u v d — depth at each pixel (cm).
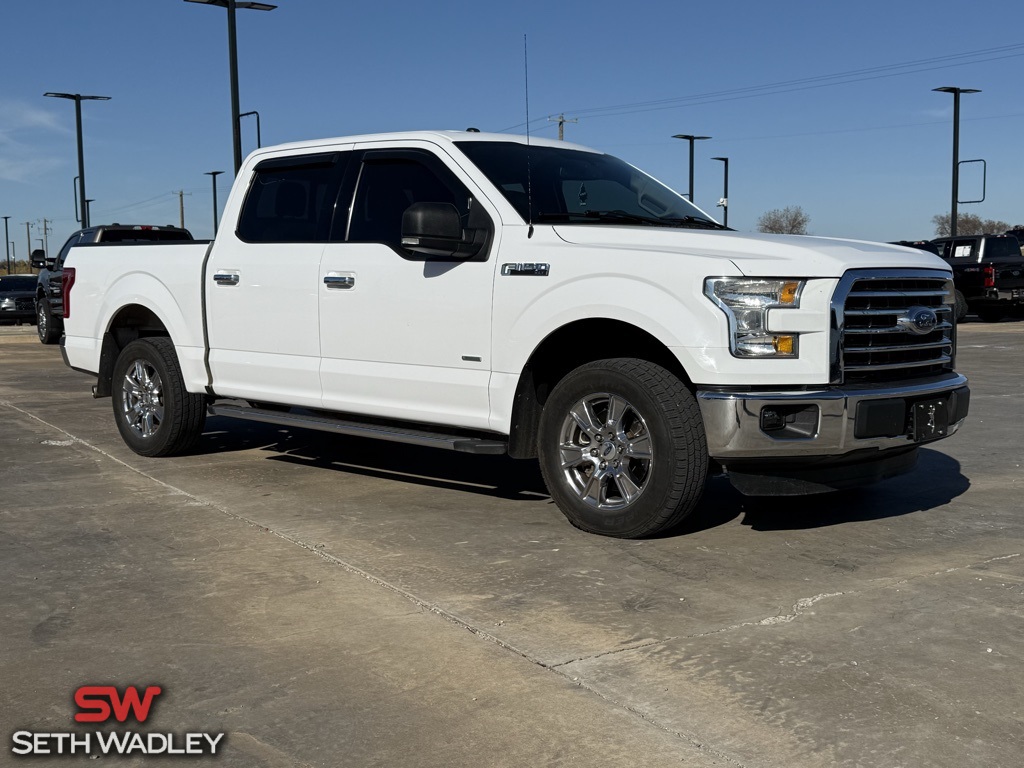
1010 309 2334
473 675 334
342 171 609
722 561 459
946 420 503
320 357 604
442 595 411
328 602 404
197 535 503
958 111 3478
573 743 288
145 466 683
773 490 481
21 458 712
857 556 468
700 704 312
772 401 452
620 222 554
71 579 434
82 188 3750
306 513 548
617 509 489
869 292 471
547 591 416
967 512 552
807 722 300
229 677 333
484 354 529
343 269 585
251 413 640
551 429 509
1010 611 392
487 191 543
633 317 471
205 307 669
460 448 527
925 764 276
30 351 1747
